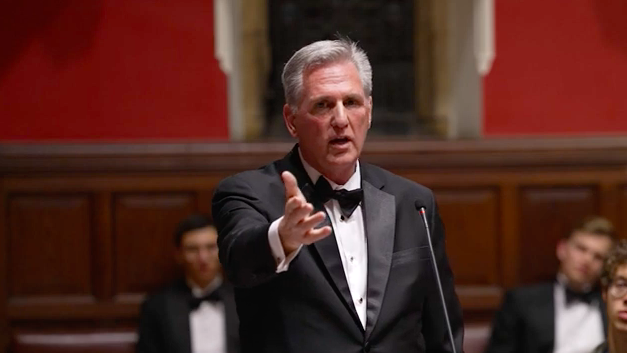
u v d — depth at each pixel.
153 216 17.80
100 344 17.52
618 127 19.38
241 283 7.12
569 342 16.28
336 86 7.56
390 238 7.91
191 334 16.30
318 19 21.03
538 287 16.67
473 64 19.78
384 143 17.95
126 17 18.55
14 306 17.66
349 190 8.09
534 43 19.25
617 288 11.23
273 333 7.55
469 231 18.14
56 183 17.66
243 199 7.81
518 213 18.20
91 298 17.78
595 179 18.33
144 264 17.84
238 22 20.36
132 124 18.66
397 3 21.16
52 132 18.48
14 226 17.64
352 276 7.86
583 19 19.23
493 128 19.36
